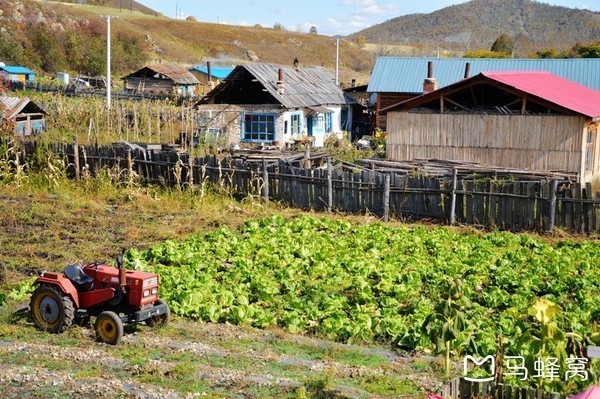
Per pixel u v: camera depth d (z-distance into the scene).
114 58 97.00
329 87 49.22
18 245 19.20
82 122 43.66
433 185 22.67
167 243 18.88
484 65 46.59
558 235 21.00
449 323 9.70
